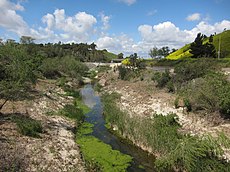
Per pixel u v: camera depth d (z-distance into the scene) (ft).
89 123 71.20
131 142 56.34
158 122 54.34
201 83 65.36
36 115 64.75
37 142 46.34
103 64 300.40
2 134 45.85
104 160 46.62
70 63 187.62
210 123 50.88
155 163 44.21
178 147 41.57
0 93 59.57
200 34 198.59
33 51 174.29
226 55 199.21
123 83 123.34
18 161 37.09
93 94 121.80
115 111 70.54
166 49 323.57
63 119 67.92
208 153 38.70
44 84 119.96
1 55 76.79
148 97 80.69
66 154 44.91
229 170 34.91
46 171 36.78
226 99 49.60
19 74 64.13
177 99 65.31
